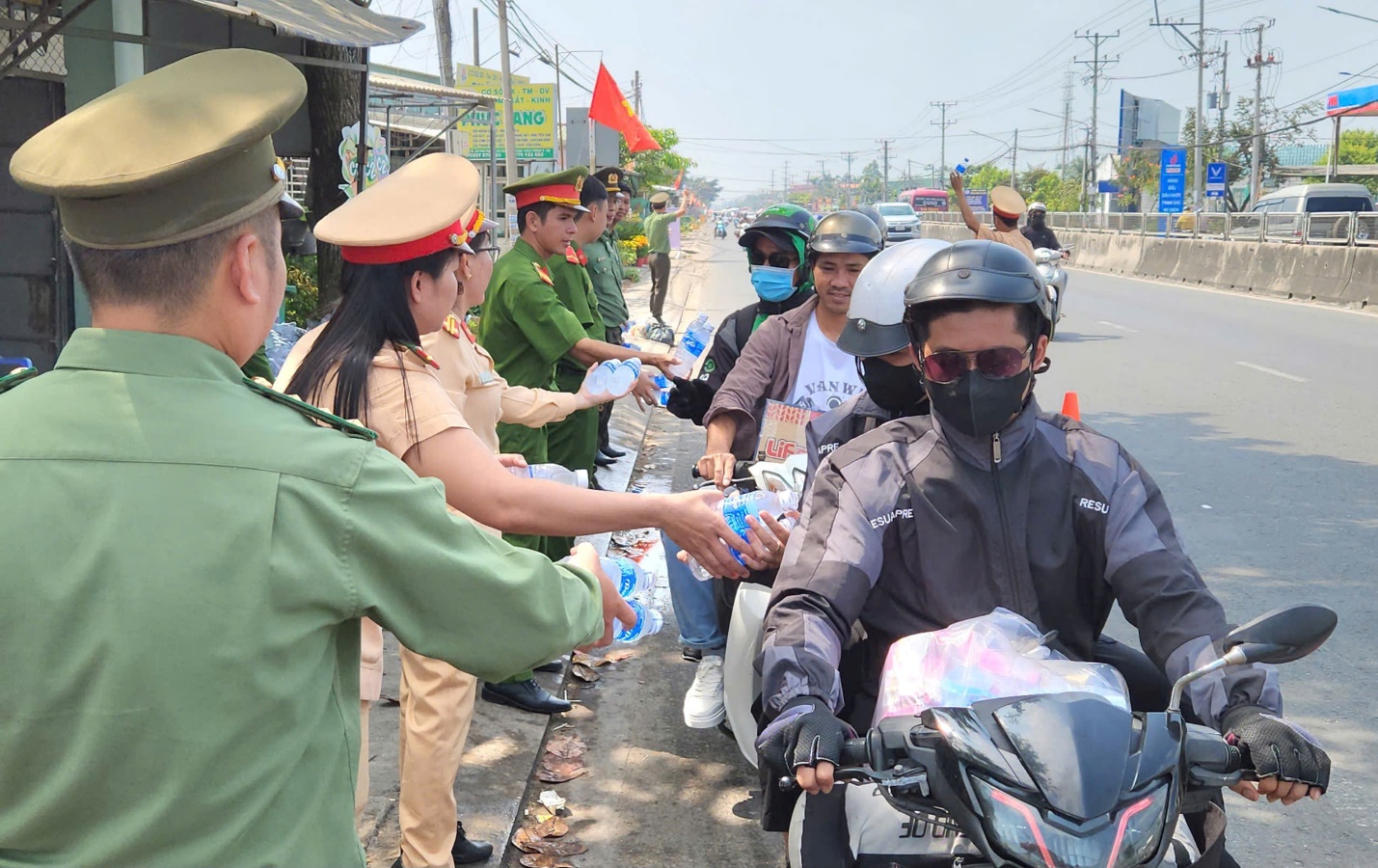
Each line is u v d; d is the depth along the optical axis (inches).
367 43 255.3
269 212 57.4
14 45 218.8
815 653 90.8
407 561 56.9
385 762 156.1
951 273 95.7
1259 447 350.6
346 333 98.4
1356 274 782.5
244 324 56.9
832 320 162.6
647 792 157.6
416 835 121.8
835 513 100.3
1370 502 289.6
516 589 60.5
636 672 199.3
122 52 271.6
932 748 76.3
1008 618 89.0
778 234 180.5
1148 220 1249.4
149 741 50.8
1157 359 539.8
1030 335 96.9
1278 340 599.5
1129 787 71.8
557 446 238.7
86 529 51.3
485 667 60.5
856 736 93.4
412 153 708.0
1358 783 158.6
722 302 898.1
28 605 50.7
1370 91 1545.3
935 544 99.4
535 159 853.2
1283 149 2252.7
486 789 152.9
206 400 54.2
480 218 124.9
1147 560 96.1
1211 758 78.3
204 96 54.2
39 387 54.3
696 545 90.1
